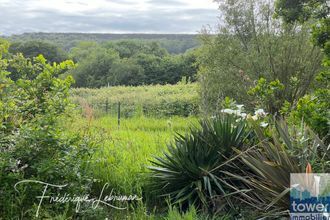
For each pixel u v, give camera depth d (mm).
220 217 5309
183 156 6113
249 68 14695
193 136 6359
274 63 14594
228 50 15398
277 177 4949
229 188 5836
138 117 18656
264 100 8953
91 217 5332
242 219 5191
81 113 9078
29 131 5543
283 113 7887
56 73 6293
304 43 14461
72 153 5570
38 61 6391
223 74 15055
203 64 16172
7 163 5152
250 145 6129
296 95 14062
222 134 6203
